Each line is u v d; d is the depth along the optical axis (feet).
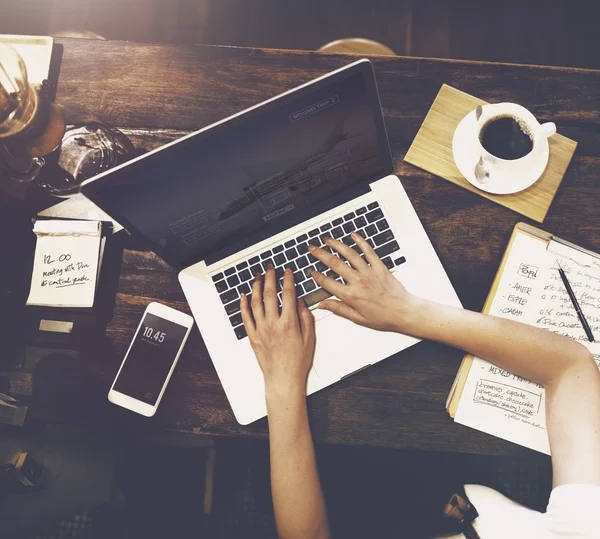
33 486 3.30
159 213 2.61
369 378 3.05
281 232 3.08
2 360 3.12
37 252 3.03
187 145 2.29
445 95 3.21
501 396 2.93
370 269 2.96
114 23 6.08
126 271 3.21
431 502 4.09
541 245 3.02
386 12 6.00
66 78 3.30
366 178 3.01
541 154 3.01
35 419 3.11
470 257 3.14
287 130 2.39
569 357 2.73
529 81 3.21
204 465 4.53
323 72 3.27
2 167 3.03
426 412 3.01
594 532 2.31
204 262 3.07
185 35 6.04
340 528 4.01
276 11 6.06
